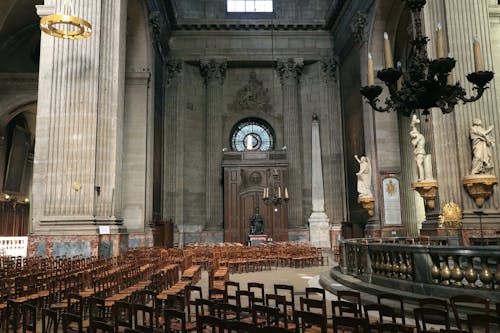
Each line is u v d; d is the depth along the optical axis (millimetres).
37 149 12375
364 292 8156
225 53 26359
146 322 6375
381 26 19938
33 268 9047
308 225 24812
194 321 5895
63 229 11688
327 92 26141
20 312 6035
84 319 6191
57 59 12641
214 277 9188
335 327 4199
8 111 22062
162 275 8398
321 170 24406
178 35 26203
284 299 5598
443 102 7828
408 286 7168
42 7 12797
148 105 19766
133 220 18516
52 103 12445
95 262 9984
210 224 24984
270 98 27344
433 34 13258
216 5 26859
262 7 27406
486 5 12922
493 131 12328
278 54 26547
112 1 13539
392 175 19484
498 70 13758
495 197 11953
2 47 21203
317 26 26375
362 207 21359
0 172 23375
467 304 6102
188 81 26422
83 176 12125
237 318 5082
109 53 13211
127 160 18953
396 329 3826
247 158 25203
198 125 26406
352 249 9672
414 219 19750
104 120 12758
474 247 6254
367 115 20594
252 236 22156
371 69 8000
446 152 12594
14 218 25156
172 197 24516
